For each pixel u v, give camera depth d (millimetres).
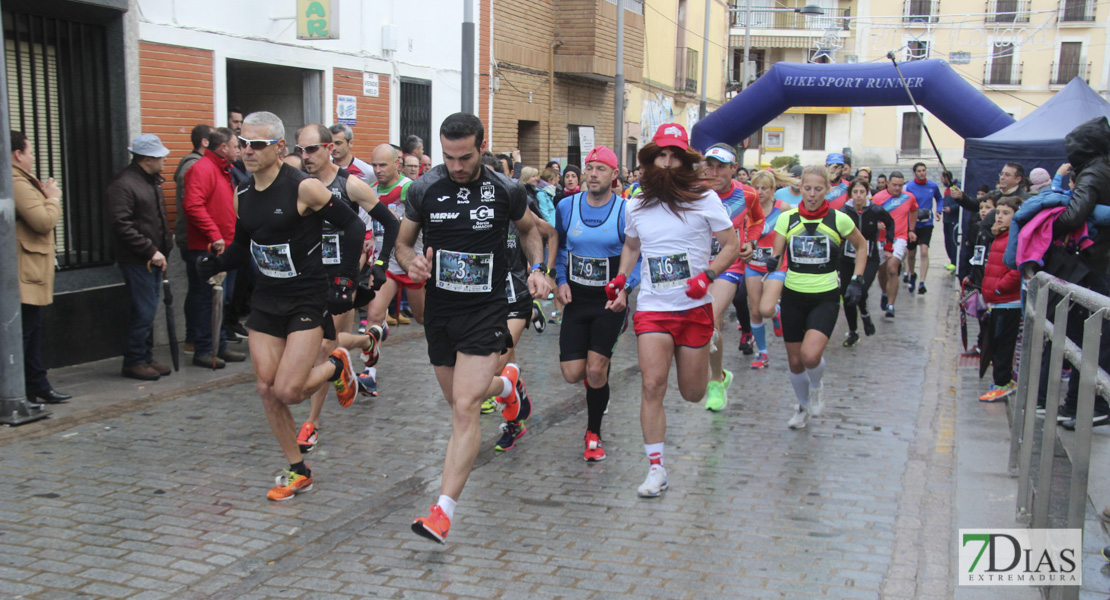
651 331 4766
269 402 4617
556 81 17594
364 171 7379
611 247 5207
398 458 5410
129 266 6984
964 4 40406
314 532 4270
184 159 7672
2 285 5656
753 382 7754
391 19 11727
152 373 7113
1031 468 4430
